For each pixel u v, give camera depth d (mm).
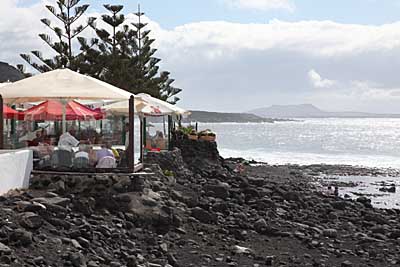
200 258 12469
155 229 13633
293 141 88125
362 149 69750
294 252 14094
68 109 17688
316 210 21203
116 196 13766
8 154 12523
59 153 14406
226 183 24344
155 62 49312
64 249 10047
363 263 13727
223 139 93375
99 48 43344
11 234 9578
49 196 12703
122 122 24438
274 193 23125
